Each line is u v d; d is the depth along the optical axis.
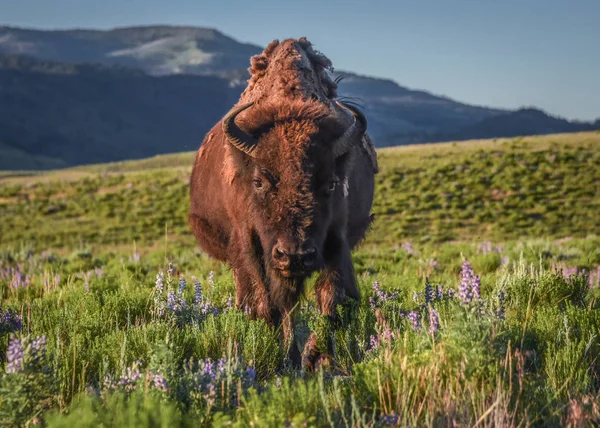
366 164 29.36
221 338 20.77
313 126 21.27
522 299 26.14
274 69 25.08
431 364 15.38
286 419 12.84
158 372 15.54
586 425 13.56
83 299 27.94
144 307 26.94
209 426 13.77
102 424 11.88
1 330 21.89
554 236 148.25
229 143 22.94
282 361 21.27
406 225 161.88
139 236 165.75
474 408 13.72
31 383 14.25
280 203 20.34
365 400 14.86
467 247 71.56
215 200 27.69
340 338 22.08
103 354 18.69
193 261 62.88
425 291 25.67
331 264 23.67
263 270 23.67
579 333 19.64
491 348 15.93
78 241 163.00
